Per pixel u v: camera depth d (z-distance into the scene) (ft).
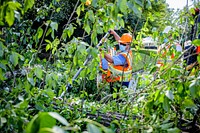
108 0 6.12
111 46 9.23
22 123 3.36
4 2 3.16
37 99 5.04
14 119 3.35
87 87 11.43
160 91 4.39
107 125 5.75
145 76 6.87
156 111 4.63
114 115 5.92
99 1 6.16
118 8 4.56
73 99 7.47
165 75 5.66
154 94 4.69
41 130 2.02
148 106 4.66
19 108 3.52
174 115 5.20
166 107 4.17
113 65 9.87
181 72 5.75
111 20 6.15
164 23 8.48
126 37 10.27
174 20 8.19
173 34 8.03
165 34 8.20
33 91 5.37
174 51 7.61
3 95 4.63
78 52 6.26
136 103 6.14
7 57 4.62
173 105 5.13
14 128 3.49
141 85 7.65
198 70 5.16
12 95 4.69
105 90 10.02
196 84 4.05
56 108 6.18
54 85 5.89
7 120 3.33
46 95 5.24
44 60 7.77
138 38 8.85
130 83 9.91
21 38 8.26
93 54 6.04
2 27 6.46
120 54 10.16
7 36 6.75
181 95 4.50
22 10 4.37
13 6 3.22
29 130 2.25
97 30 6.25
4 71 4.58
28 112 4.50
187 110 5.41
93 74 6.92
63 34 6.62
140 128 4.09
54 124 2.31
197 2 7.23
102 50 7.83
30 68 5.73
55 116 2.24
